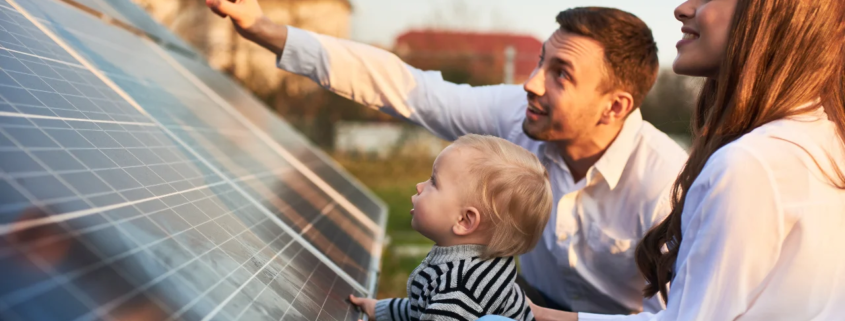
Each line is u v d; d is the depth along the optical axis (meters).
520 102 2.39
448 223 1.46
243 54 12.02
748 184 1.14
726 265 1.14
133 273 0.83
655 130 2.20
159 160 1.37
